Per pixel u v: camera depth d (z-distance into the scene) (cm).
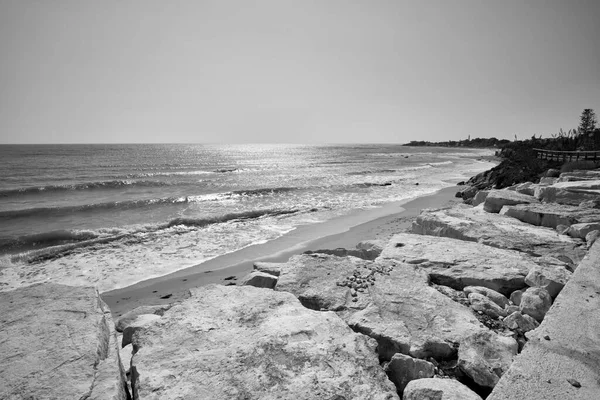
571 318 342
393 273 518
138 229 1370
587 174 1428
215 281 842
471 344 327
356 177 3581
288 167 5078
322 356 293
